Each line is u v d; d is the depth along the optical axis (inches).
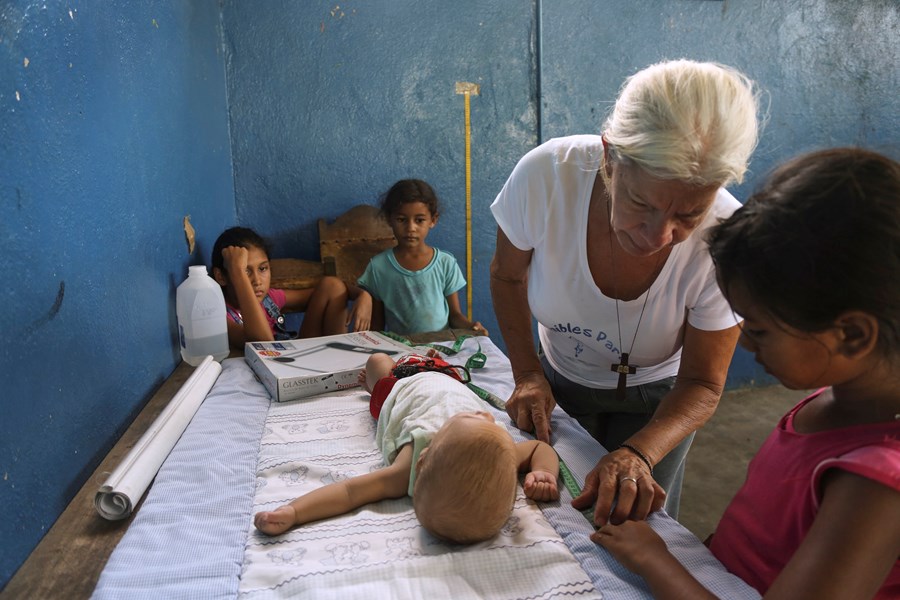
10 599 31.9
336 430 51.5
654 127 30.2
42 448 37.0
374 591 32.4
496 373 63.6
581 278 45.9
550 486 40.9
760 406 126.0
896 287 21.4
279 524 37.4
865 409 26.0
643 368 52.3
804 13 116.3
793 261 22.0
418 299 100.2
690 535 36.3
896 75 123.0
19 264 34.7
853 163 22.5
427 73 105.4
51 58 39.4
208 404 55.4
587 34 109.2
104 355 46.8
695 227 34.0
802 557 23.5
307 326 95.2
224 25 96.6
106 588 32.0
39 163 37.4
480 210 113.1
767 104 119.0
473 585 33.3
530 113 111.0
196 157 77.4
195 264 75.2
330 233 101.9
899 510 21.9
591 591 32.6
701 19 112.7
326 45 100.7
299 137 102.8
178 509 39.4
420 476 38.0
